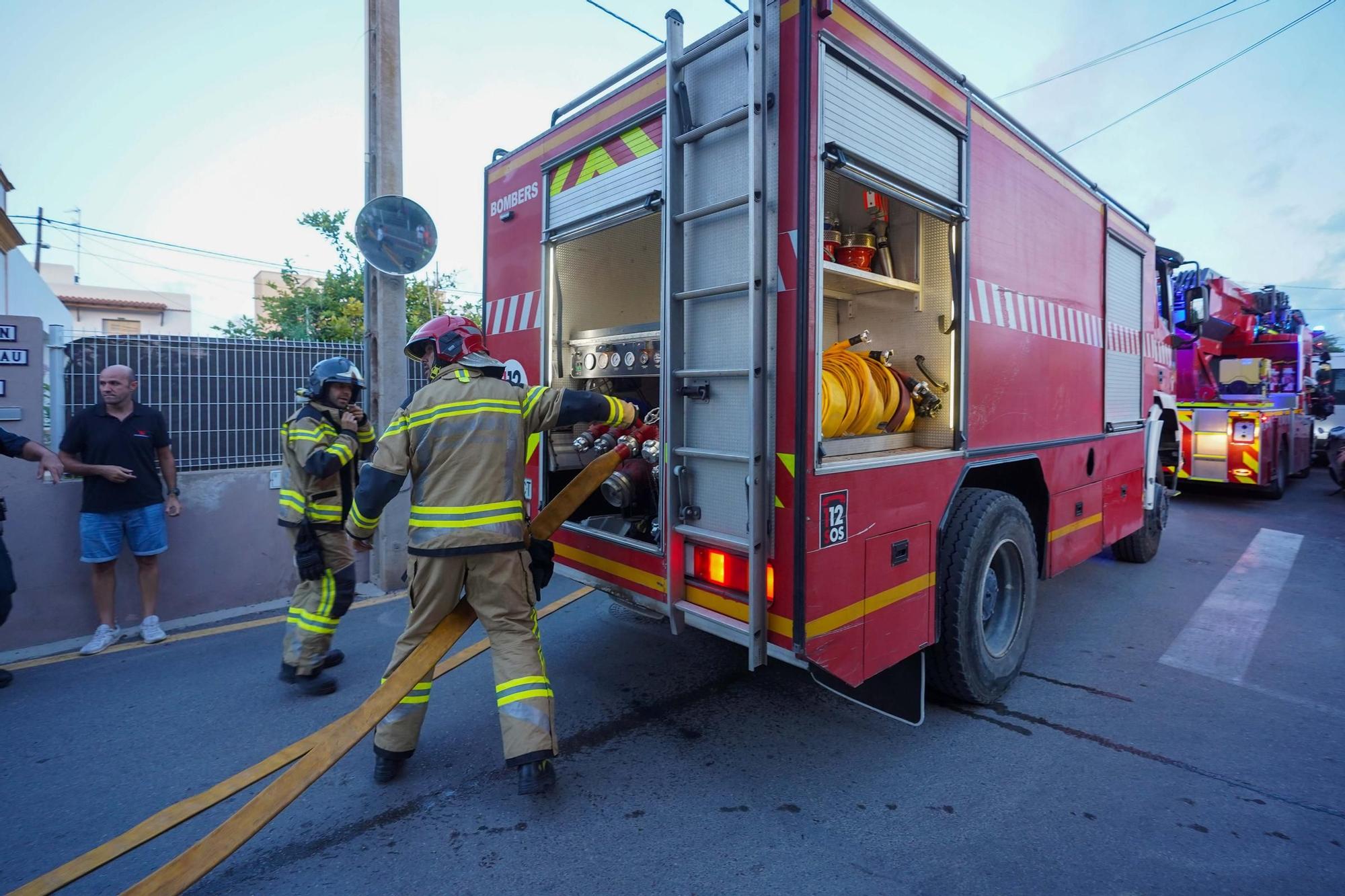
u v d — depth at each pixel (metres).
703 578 2.96
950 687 3.54
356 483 3.84
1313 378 14.48
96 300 31.31
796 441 2.54
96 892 2.30
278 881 2.34
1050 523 4.29
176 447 5.11
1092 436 4.84
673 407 2.96
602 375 3.85
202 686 3.86
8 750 3.17
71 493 4.47
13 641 4.33
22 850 2.50
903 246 3.59
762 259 2.61
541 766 2.72
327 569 3.74
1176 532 8.25
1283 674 4.16
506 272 4.22
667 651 4.37
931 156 3.14
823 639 2.64
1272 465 10.28
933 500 3.22
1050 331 4.25
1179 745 3.31
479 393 2.79
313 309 10.41
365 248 5.27
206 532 5.05
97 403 4.79
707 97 2.87
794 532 2.58
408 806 2.76
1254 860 2.48
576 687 3.86
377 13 5.39
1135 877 2.38
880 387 3.32
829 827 2.64
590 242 3.88
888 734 3.38
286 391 5.51
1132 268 5.64
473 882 2.33
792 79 2.52
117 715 3.51
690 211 2.90
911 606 3.12
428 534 2.70
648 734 3.35
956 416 3.39
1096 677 4.10
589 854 2.47
